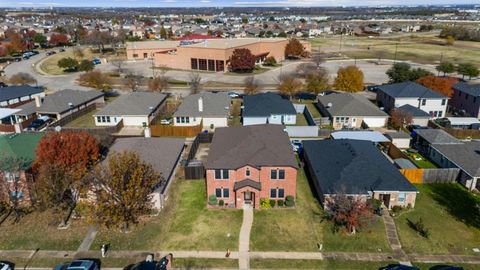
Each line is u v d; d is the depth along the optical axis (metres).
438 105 70.69
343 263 31.77
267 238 35.03
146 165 39.00
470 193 43.41
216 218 38.22
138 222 37.47
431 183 45.88
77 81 106.19
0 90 78.62
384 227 36.69
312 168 44.91
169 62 129.50
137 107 67.94
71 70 122.50
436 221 37.81
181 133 62.09
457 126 65.12
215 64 121.19
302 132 62.22
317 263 31.73
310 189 44.19
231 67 121.25
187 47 124.31
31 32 191.88
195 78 95.62
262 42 138.50
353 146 47.41
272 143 43.25
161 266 30.88
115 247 33.78
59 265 30.61
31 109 69.25
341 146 47.97
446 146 51.56
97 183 36.09
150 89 88.38
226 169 39.34
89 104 77.62
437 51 163.25
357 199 36.50
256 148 41.59
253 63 118.81
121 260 32.12
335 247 33.81
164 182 40.47
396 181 39.81
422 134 55.84
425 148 55.00
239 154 40.88
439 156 50.78
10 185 39.00
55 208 38.84
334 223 37.06
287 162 39.50
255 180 40.12
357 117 65.88
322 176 41.72
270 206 40.09
